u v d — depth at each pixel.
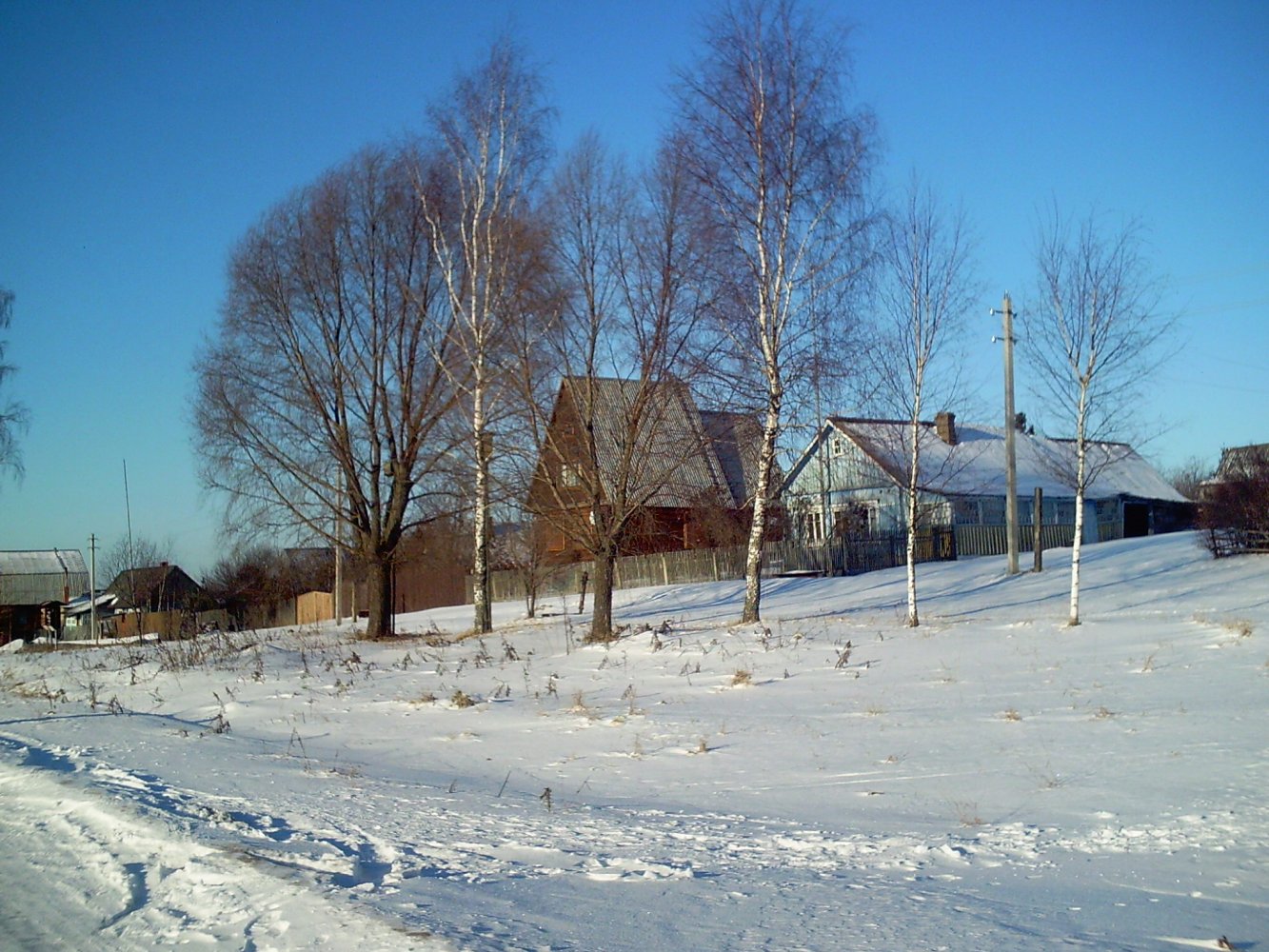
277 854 7.86
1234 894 6.18
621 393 24.02
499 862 7.61
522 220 25.53
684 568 44.56
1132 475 54.78
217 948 6.02
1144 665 15.03
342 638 31.58
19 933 6.80
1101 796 8.74
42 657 33.94
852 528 42.16
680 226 21.86
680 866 7.26
